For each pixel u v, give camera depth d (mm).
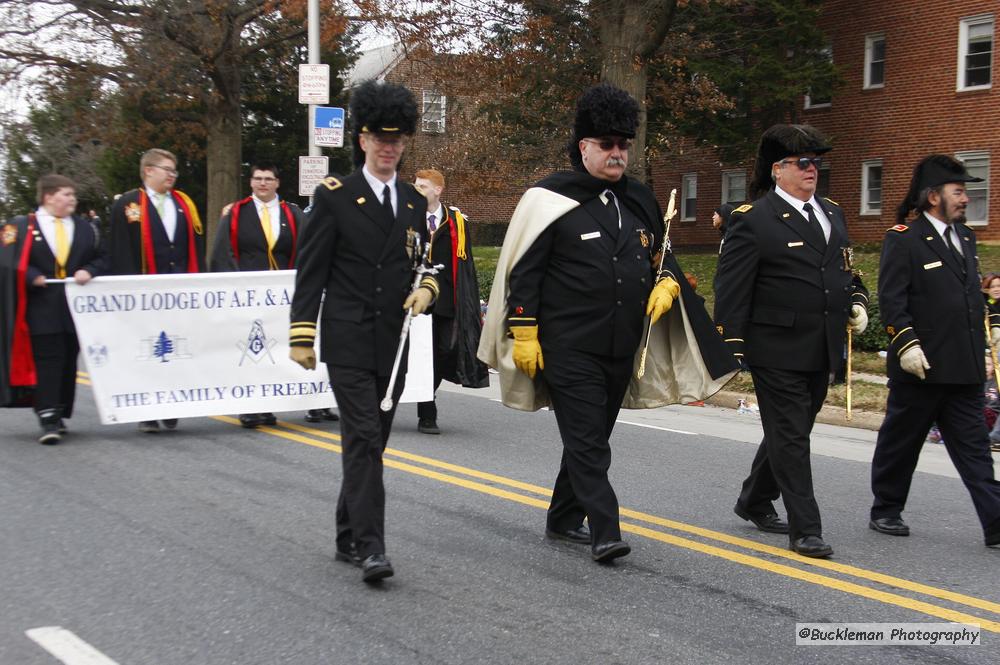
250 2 21312
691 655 4074
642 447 8742
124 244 8344
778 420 5562
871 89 25797
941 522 6402
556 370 5129
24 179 35375
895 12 25172
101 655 3957
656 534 5875
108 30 21203
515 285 5133
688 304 5395
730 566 5277
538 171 21516
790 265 5508
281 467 7281
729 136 24219
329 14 19328
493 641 4164
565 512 5609
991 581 5141
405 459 7750
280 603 4555
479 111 21484
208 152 23047
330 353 4812
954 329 5738
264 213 8906
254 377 8766
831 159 26719
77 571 4949
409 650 4055
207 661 3916
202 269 8727
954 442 5883
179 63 21562
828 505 6809
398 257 4898
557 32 18625
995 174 23641
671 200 5465
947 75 24375
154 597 4605
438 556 5320
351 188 4855
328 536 5609
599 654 4059
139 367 8391
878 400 10891
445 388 12172
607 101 5062
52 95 22297
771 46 24000
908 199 5988
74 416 9180
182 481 6789
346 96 30375
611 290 5090
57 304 7906
